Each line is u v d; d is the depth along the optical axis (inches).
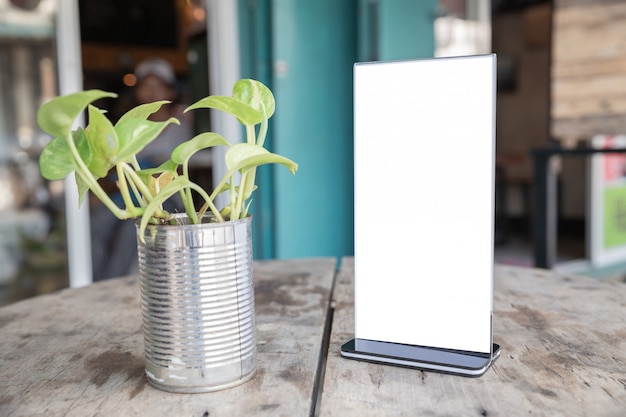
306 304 43.4
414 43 139.2
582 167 242.4
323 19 134.8
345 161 140.9
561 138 159.0
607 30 147.6
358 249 33.1
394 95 30.8
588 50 150.9
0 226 125.2
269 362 31.4
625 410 25.5
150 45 213.6
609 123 150.0
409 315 32.0
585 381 28.5
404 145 31.0
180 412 25.9
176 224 28.5
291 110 131.3
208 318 27.3
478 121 29.1
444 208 30.6
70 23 121.4
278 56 128.6
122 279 55.1
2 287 125.8
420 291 31.7
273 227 133.0
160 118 176.9
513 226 273.1
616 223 189.6
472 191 29.7
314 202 136.5
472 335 30.6
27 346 35.9
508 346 33.5
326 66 136.3
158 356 27.7
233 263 27.7
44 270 126.6
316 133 135.9
